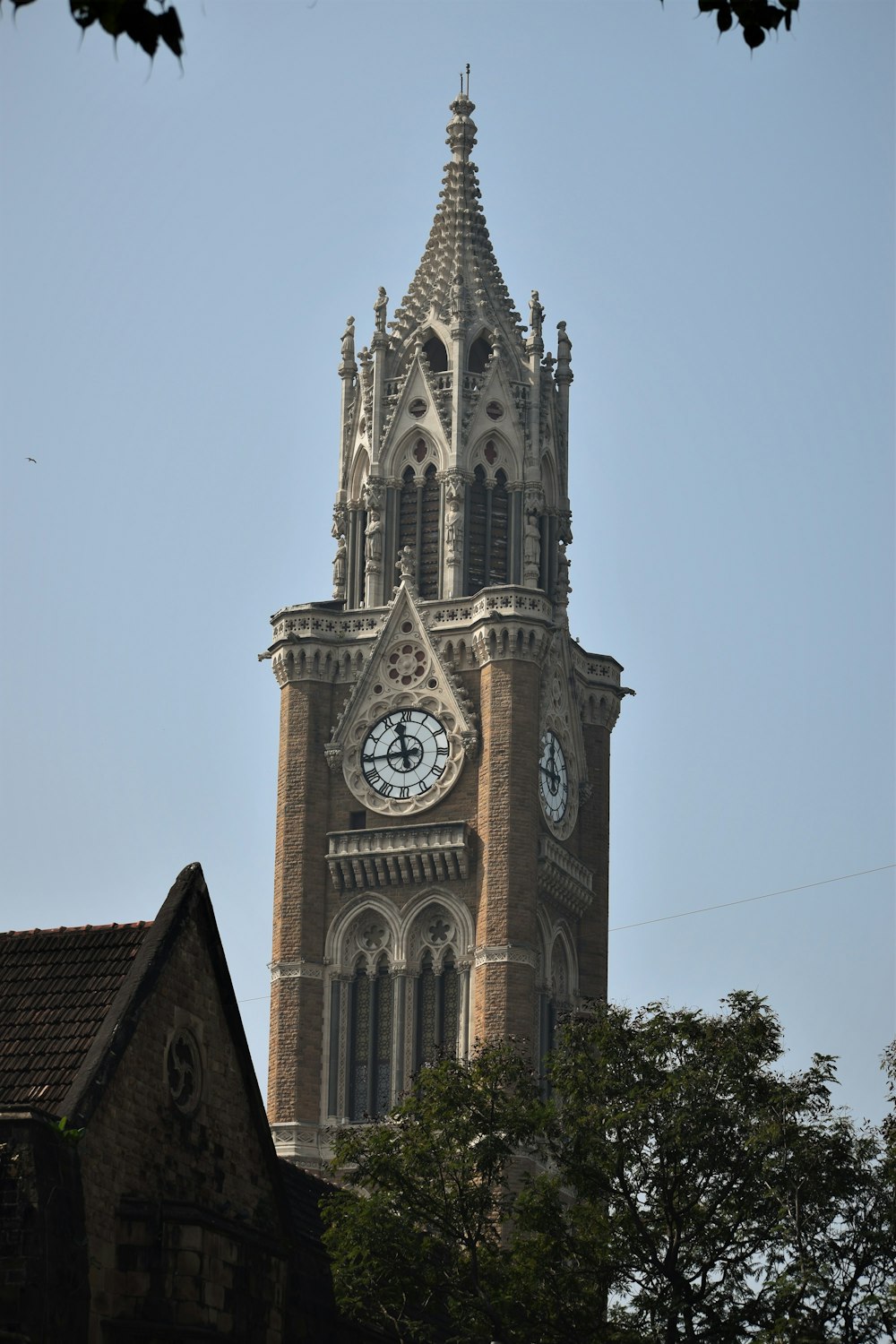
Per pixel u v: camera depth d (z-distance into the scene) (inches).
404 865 6427.2
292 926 6461.6
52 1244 2003.0
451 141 7229.3
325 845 6515.8
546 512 6963.6
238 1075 2391.7
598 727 6889.8
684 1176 2960.1
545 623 6555.1
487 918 6314.0
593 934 6702.8
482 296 7047.2
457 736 6501.0
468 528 6806.1
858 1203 2903.5
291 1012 6382.9
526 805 6412.4
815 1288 2810.0
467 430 6875.0
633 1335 2910.9
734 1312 2859.3
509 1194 3326.8
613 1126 2982.3
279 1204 2447.1
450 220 7155.5
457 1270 2997.0
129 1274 2138.3
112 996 2290.8
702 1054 3034.0
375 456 6879.9
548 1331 2945.4
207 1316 2151.8
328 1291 2701.8
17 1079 2197.3
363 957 6437.0
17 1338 1945.1
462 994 6323.8
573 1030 3157.0
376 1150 3088.1
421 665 6599.4
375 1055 6348.4
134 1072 2206.0
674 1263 2901.1
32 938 2393.0
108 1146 2149.4
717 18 1243.8
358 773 6565.0
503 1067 3186.5
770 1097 2960.1
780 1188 2883.9
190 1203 2183.8
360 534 6909.5
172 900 2340.1
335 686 6673.2
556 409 7076.8
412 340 7007.9
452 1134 3080.7
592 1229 3014.3
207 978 2353.6
